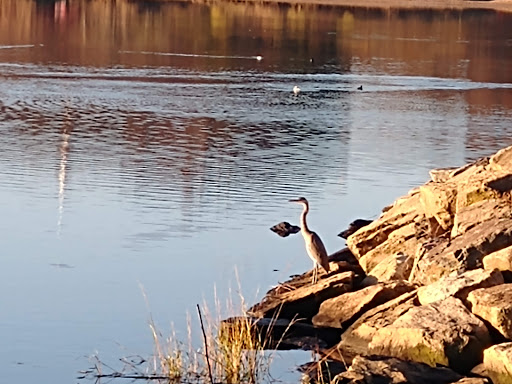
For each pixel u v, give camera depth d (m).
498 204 14.74
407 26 81.81
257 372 11.94
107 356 12.45
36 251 17.19
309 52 58.22
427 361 11.62
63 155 26.00
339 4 97.06
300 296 14.27
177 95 38.38
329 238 19.05
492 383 11.09
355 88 42.84
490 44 70.00
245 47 59.38
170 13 81.94
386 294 13.71
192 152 27.22
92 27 68.44
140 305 14.50
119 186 22.52
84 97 36.72
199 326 13.54
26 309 14.17
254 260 17.16
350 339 12.97
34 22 70.12
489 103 39.66
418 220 16.06
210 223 19.52
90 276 15.86
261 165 25.78
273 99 38.53
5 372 11.92
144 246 17.73
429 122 34.12
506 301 11.98
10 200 20.77
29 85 39.25
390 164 26.50
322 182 23.95
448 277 12.92
